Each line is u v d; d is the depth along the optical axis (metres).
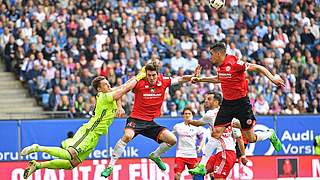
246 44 57.78
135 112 32.66
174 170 42.16
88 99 49.53
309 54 58.25
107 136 44.81
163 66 54.25
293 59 58.09
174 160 44.53
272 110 53.25
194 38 56.91
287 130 47.22
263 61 57.09
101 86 33.06
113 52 53.22
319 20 61.62
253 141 32.31
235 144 36.19
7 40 53.12
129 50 53.72
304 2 61.94
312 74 57.12
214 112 34.53
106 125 33.25
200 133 41.12
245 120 30.70
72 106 49.28
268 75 29.97
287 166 46.78
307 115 47.59
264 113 50.84
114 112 33.47
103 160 44.12
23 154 32.16
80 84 50.41
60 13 54.31
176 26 56.69
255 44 57.94
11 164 43.56
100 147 44.69
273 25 59.91
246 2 60.19
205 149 31.30
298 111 53.78
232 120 31.53
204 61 54.84
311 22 61.06
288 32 59.97
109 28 54.50
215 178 35.00
